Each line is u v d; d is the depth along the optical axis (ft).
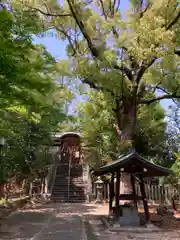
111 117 50.62
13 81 13.65
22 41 14.21
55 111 19.15
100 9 41.34
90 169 60.75
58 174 71.92
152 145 55.88
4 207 38.60
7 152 38.24
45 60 17.02
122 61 36.94
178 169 32.53
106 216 34.83
